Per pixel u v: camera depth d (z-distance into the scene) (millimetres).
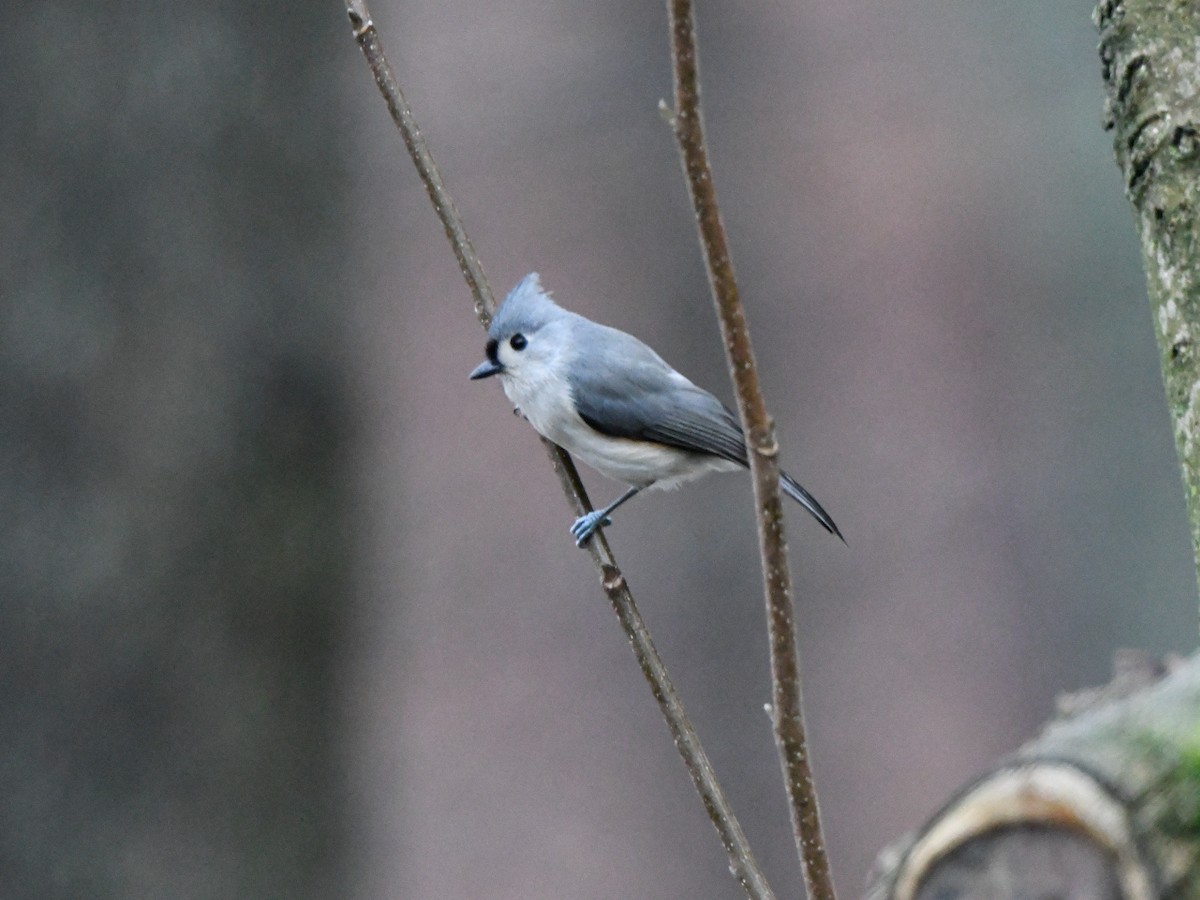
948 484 14781
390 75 4609
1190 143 3352
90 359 7402
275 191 7949
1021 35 16172
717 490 15125
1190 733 2027
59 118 7520
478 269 4629
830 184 16312
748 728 14320
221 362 7617
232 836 7332
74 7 7609
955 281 15648
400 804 14133
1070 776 2025
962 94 16250
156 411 7449
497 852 14180
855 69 16688
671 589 14930
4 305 7410
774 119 16688
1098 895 1984
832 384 15492
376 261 13234
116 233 7531
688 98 2998
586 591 15211
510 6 16969
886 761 13797
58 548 7281
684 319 16219
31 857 7102
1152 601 14320
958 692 14078
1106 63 3578
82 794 7180
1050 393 15023
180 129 7691
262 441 7668
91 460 7348
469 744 14648
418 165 4660
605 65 16875
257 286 7785
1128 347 15102
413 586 15125
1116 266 15359
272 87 7988
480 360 16141
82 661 7234
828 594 14594
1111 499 14680
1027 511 14539
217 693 7363
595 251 16500
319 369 7941
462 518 15602
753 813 14086
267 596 7562
